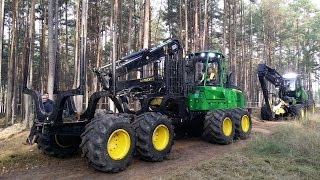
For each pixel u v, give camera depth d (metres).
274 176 5.40
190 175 5.50
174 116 8.69
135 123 6.64
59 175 5.76
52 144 6.80
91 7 23.56
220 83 9.98
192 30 27.81
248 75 41.81
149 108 8.42
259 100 40.25
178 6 32.69
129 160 6.11
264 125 14.13
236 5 33.03
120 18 22.20
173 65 8.46
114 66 6.86
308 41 50.06
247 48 42.97
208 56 9.51
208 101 9.43
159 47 8.16
